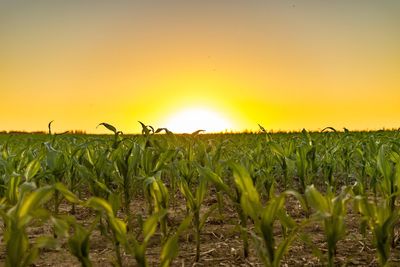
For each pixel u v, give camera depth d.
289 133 18.39
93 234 5.59
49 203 7.29
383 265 3.47
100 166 5.44
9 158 6.08
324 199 3.11
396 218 3.44
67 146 7.32
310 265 4.39
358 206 3.66
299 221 6.12
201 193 4.48
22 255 2.77
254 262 4.51
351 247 4.93
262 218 3.18
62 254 4.84
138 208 7.18
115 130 5.81
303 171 6.12
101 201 3.02
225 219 6.26
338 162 8.41
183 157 6.62
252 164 6.21
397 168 4.19
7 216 2.68
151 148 5.69
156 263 4.54
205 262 4.54
